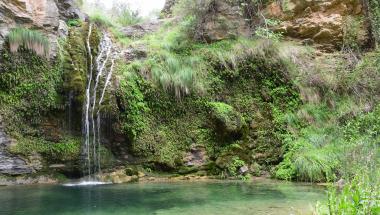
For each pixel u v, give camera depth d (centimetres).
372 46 1334
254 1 1384
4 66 909
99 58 1120
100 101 1003
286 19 1369
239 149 1028
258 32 1252
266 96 1165
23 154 891
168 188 802
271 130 1085
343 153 891
